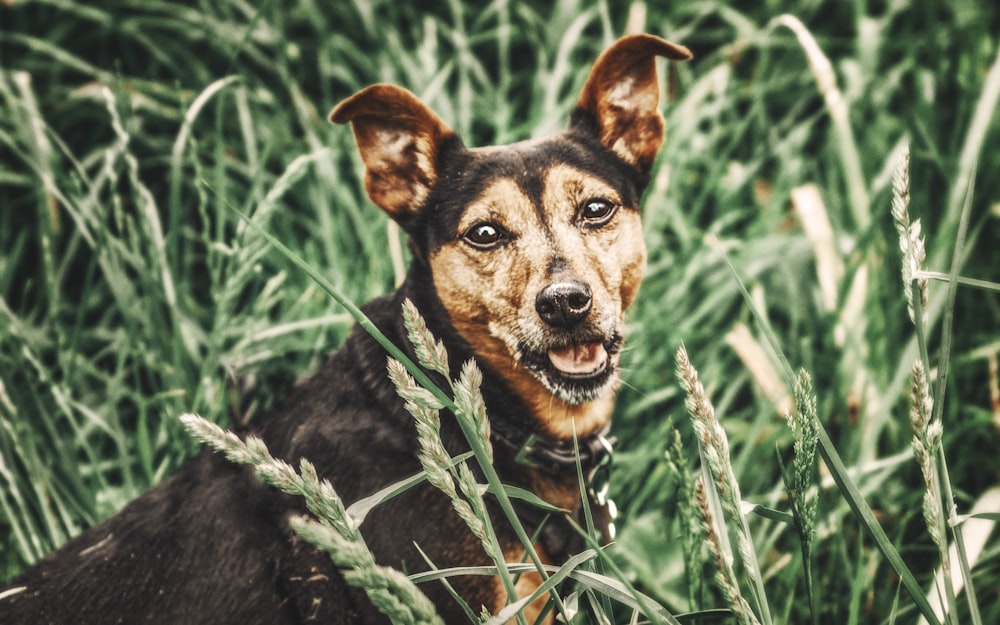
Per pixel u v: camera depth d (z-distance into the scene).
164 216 4.60
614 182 2.63
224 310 3.11
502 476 2.40
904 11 5.01
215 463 2.48
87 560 2.33
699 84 4.34
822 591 2.86
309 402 2.51
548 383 2.47
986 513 1.78
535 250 2.46
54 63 4.70
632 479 3.31
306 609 2.32
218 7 4.98
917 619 2.58
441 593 2.30
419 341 1.68
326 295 3.80
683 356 1.71
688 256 3.92
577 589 1.93
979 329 3.71
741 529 1.74
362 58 4.80
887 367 3.46
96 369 4.07
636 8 4.68
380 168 2.61
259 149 4.61
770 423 3.57
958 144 4.00
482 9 5.24
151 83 4.54
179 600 2.28
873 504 3.29
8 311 3.13
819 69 3.91
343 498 2.33
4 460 2.84
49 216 3.81
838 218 4.00
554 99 4.25
